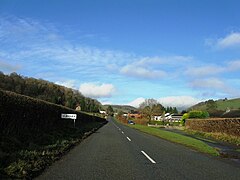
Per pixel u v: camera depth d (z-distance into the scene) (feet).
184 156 46.47
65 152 45.68
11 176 24.85
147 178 28.07
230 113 215.72
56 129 79.20
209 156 48.24
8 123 44.50
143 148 56.90
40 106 65.67
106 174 29.43
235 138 93.86
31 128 57.98
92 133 104.17
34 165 30.37
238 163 40.91
